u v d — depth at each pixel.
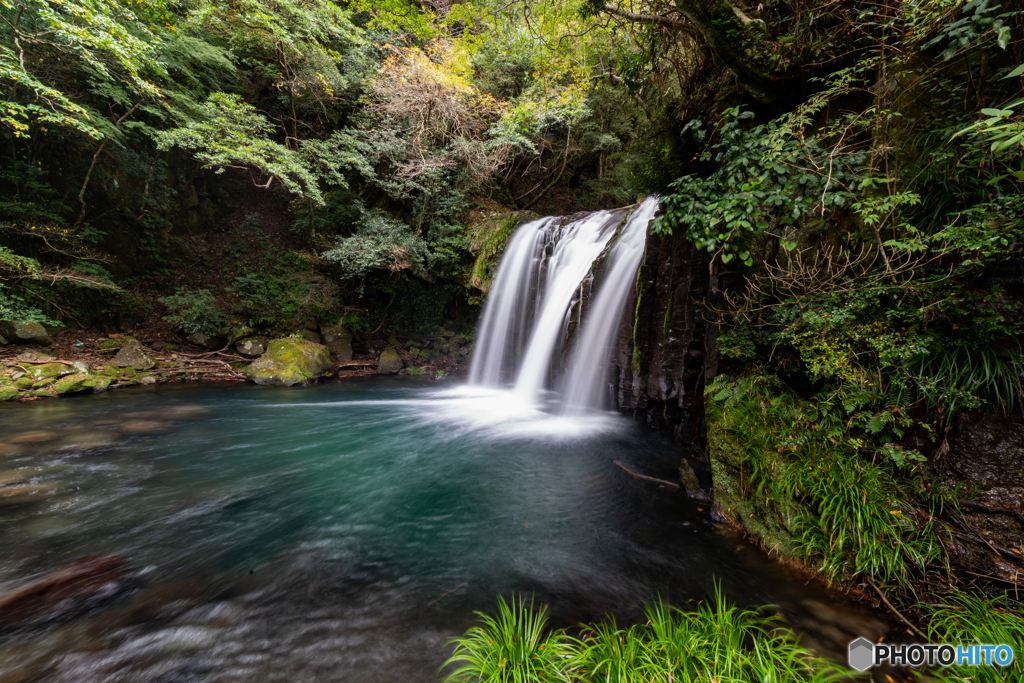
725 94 4.71
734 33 4.04
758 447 3.70
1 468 4.74
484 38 10.88
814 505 3.19
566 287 8.95
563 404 8.38
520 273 10.56
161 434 6.26
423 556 3.28
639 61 6.21
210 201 14.68
